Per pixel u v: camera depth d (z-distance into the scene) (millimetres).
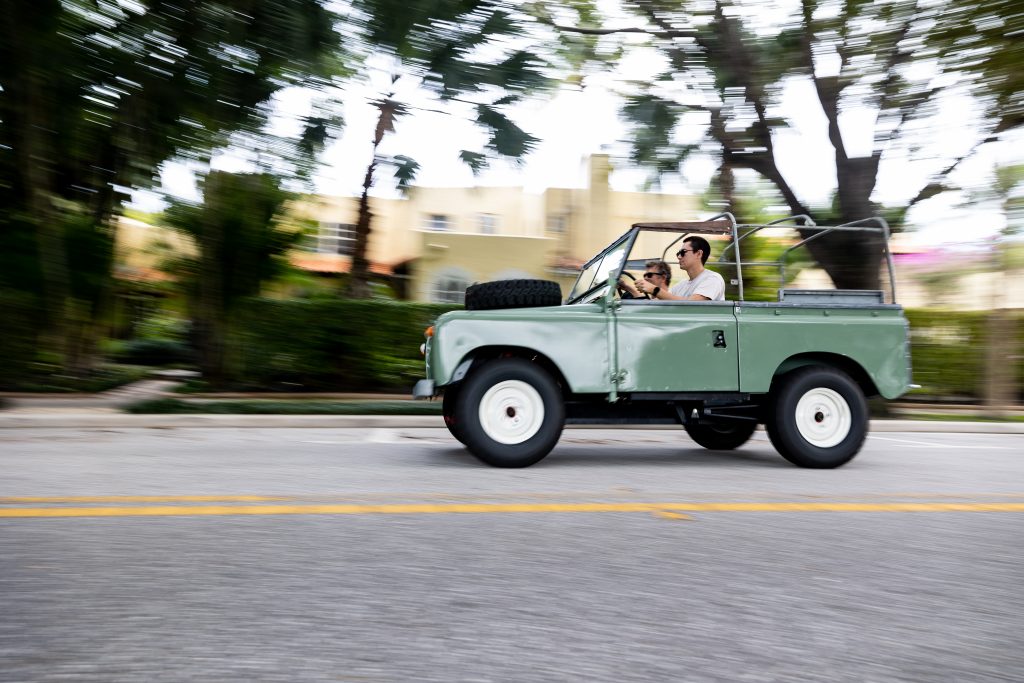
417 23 10836
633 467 6727
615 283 6742
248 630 2521
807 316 6898
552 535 3980
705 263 7406
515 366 6492
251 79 11539
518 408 6492
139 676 2146
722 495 5309
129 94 11766
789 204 14727
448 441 8961
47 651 2311
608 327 6645
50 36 11328
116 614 2646
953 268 14594
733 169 14617
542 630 2592
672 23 13438
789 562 3551
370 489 5273
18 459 6723
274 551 3533
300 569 3248
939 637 2613
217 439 8961
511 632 2564
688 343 6715
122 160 13164
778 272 8172
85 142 12969
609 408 7008
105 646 2359
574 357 6574
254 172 13570
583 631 2590
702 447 8594
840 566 3500
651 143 13695
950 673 2318
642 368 6645
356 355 15250
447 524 4180
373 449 7902
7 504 4543
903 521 4551
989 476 6746
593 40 13508
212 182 14320
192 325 17125
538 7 12688
